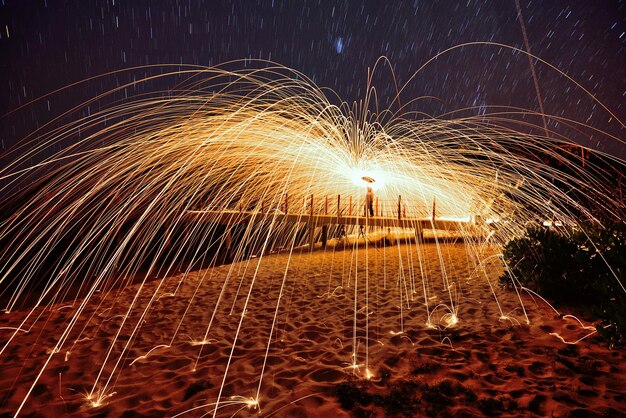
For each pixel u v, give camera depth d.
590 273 4.18
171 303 5.09
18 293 6.26
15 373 3.13
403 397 2.46
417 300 4.79
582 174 8.57
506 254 5.28
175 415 2.38
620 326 3.04
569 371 2.75
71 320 4.52
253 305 4.83
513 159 8.12
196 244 10.81
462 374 2.76
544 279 4.43
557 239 4.64
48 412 2.51
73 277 7.39
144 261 8.91
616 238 4.20
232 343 3.56
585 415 2.21
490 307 4.32
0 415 2.51
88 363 3.25
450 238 10.73
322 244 10.63
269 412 2.37
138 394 2.67
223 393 2.63
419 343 3.38
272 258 8.64
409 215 9.63
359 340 3.52
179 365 3.13
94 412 2.48
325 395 2.55
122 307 4.99
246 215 8.99
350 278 6.25
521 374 2.75
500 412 2.28
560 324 3.66
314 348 3.37
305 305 4.75
